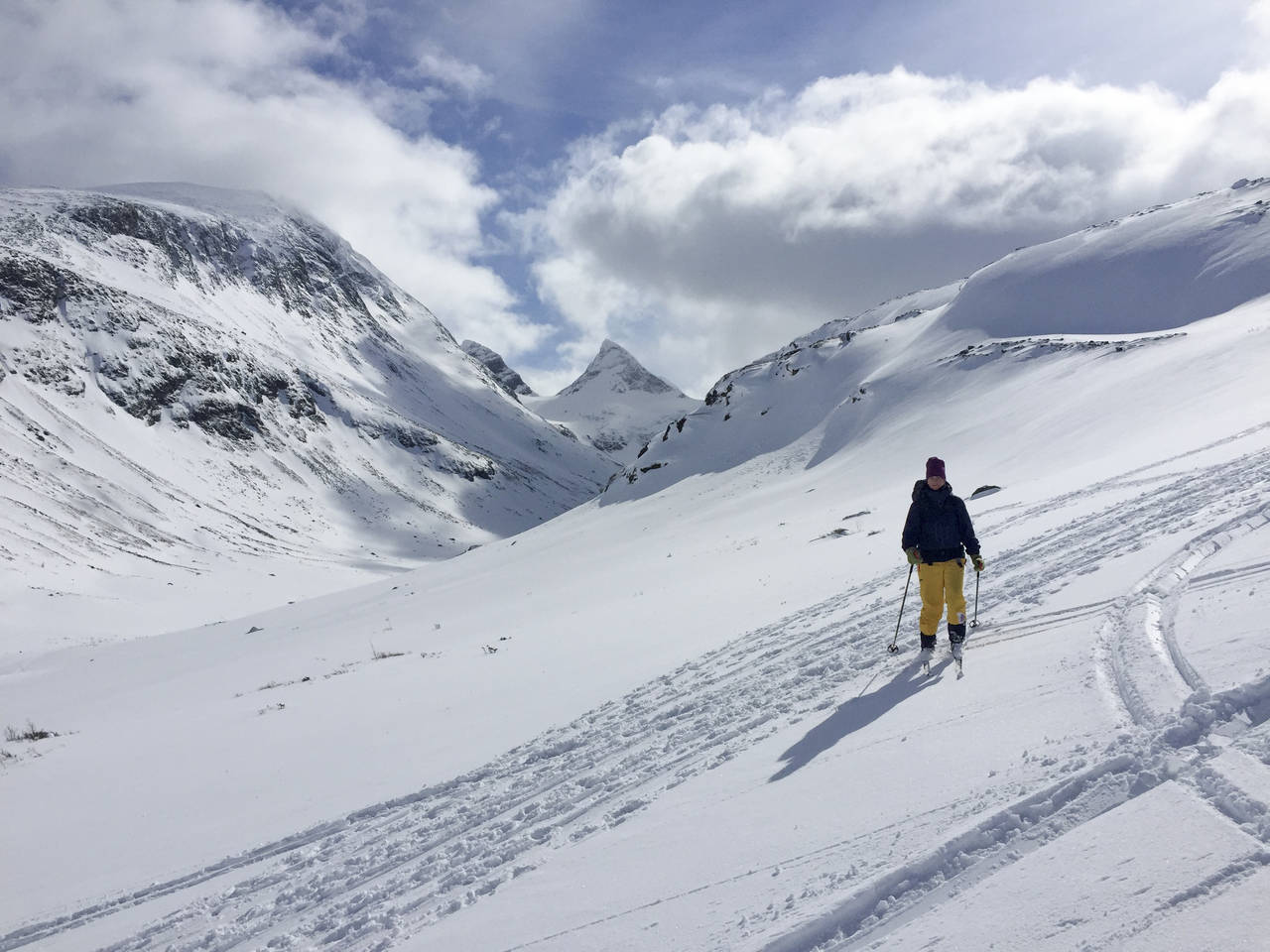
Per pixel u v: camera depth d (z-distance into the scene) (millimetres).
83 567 101625
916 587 12156
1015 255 95500
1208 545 7484
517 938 4434
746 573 27172
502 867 6168
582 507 105688
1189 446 20609
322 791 11430
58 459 137750
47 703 41812
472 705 15227
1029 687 5297
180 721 22984
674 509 78562
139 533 125938
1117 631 5746
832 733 6031
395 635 43031
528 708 13570
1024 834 3404
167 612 93250
